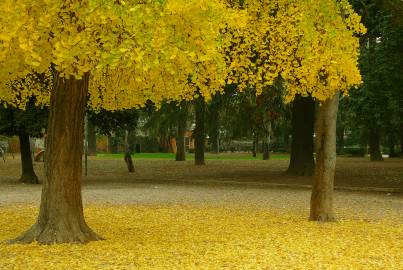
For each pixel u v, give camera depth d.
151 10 6.60
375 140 43.47
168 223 11.73
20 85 13.00
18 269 7.30
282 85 20.72
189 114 32.75
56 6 6.45
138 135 66.94
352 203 15.85
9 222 11.79
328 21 10.24
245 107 22.69
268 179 23.80
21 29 6.46
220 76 8.54
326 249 8.84
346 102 27.17
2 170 31.72
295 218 12.57
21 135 23.12
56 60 6.69
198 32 7.09
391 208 14.63
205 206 14.88
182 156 43.28
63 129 9.16
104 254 8.27
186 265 7.60
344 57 10.33
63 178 9.20
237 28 9.66
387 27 18.17
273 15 11.59
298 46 10.24
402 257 8.34
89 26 6.71
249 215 13.03
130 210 13.95
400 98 19.23
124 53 6.62
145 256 8.17
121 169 32.56
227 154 62.66
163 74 8.38
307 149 24.53
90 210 13.94
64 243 9.02
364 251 8.74
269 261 7.89
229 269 7.39
